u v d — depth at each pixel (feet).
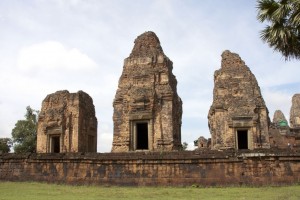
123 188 70.79
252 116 95.25
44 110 109.09
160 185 72.95
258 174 69.31
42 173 84.48
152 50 97.86
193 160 72.59
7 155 90.43
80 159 80.12
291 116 177.99
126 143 91.56
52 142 107.24
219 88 100.07
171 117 91.30
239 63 101.45
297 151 69.26
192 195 57.57
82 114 108.17
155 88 93.91
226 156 70.90
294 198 50.14
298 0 55.52
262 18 60.85
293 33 57.82
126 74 97.14
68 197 55.31
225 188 67.26
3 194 59.98
